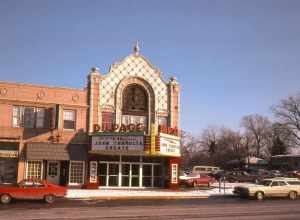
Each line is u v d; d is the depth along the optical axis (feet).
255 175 193.67
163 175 132.77
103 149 123.65
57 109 123.13
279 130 304.50
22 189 88.79
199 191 124.06
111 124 125.80
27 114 122.21
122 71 133.18
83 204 87.45
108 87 130.93
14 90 121.49
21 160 120.37
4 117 119.75
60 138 123.65
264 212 73.61
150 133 124.16
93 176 125.70
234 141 367.45
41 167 122.42
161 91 136.26
